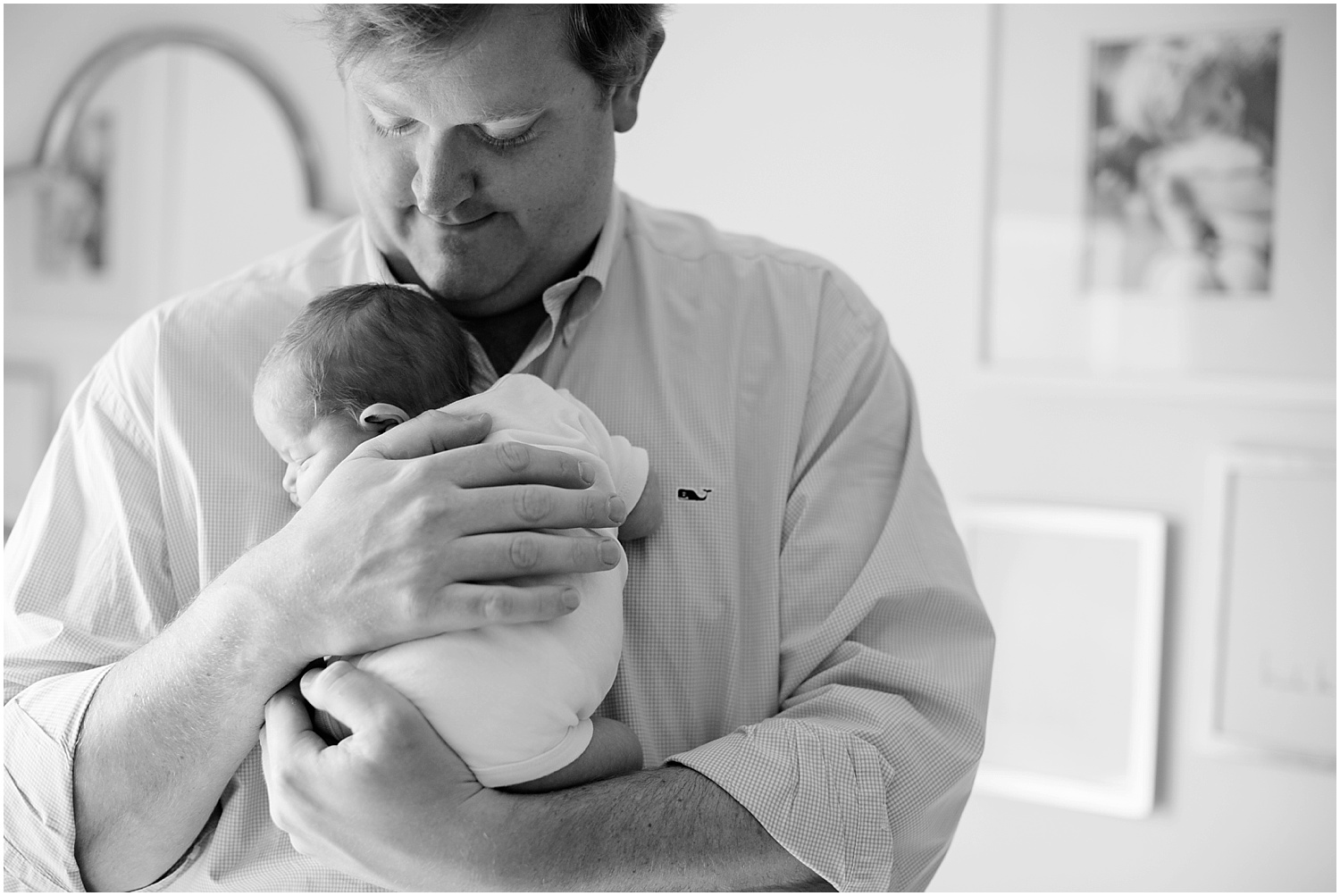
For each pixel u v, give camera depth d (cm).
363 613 95
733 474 117
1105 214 216
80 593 114
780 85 236
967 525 229
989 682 113
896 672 109
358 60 100
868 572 113
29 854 103
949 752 108
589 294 121
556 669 102
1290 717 213
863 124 230
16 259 270
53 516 117
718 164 240
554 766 101
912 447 122
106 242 267
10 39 268
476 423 105
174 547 114
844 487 117
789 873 102
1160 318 214
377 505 97
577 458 105
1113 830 224
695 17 240
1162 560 216
